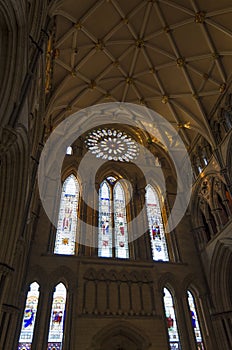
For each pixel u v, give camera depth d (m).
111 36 23.05
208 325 19.20
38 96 16.30
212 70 22.95
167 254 22.77
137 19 22.50
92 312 17.92
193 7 20.83
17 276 16.53
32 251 19.69
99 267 20.09
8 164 12.82
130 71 25.44
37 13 13.12
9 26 10.23
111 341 17.53
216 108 23.38
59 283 19.25
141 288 19.77
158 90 25.97
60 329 17.25
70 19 20.69
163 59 24.20
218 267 20.66
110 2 21.00
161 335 17.95
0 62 10.20
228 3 19.81
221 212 22.06
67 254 20.34
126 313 18.38
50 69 20.19
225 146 21.50
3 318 14.62
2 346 14.01
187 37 22.47
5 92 9.95
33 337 16.45
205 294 20.66
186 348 17.78
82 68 24.17
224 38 21.19
